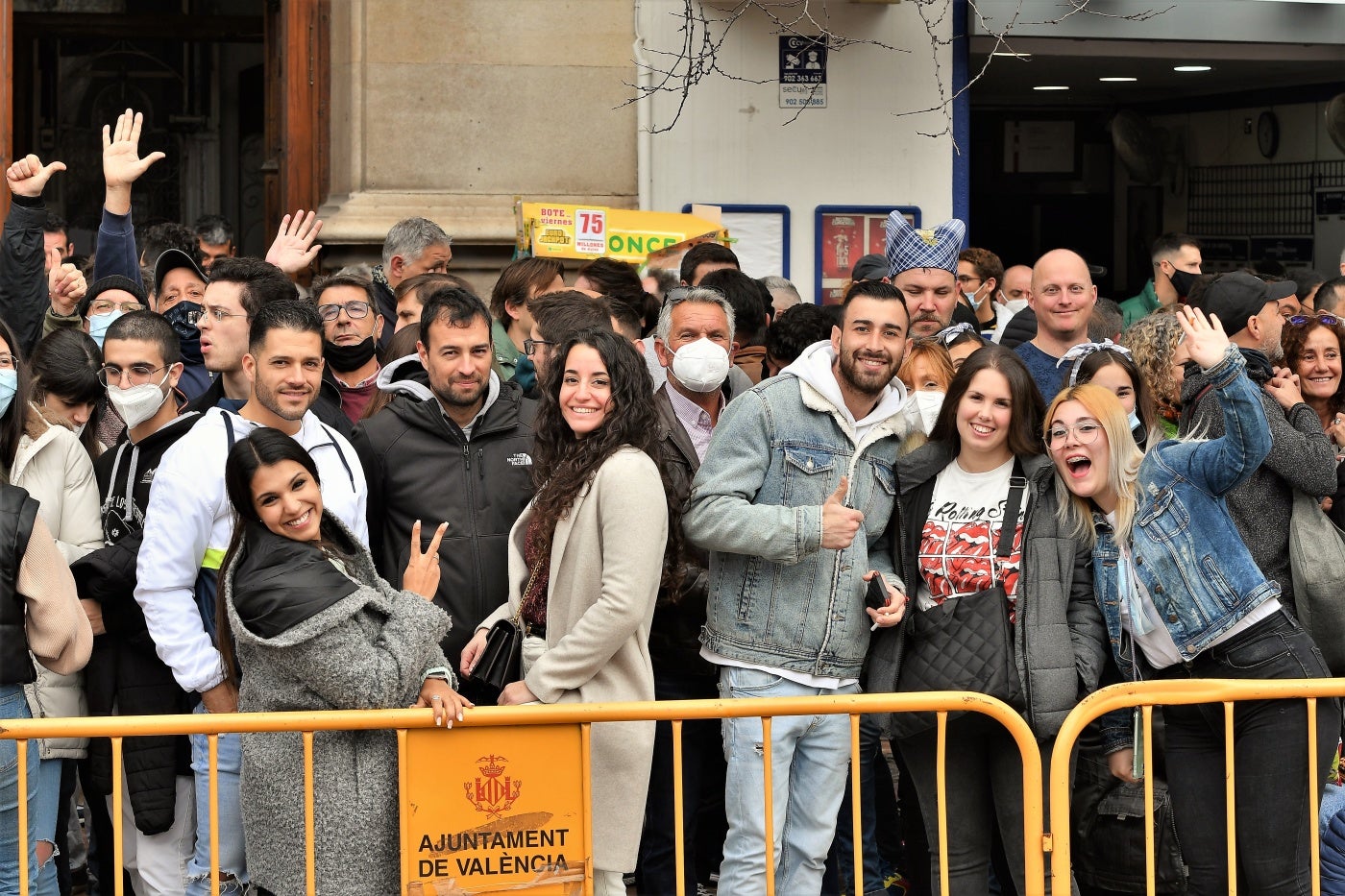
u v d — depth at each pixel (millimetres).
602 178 9242
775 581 4375
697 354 4820
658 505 4102
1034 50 9664
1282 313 7062
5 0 8844
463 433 4605
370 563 4016
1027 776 3982
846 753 4543
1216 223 12250
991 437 4359
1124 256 12789
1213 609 4207
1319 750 4188
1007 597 4312
